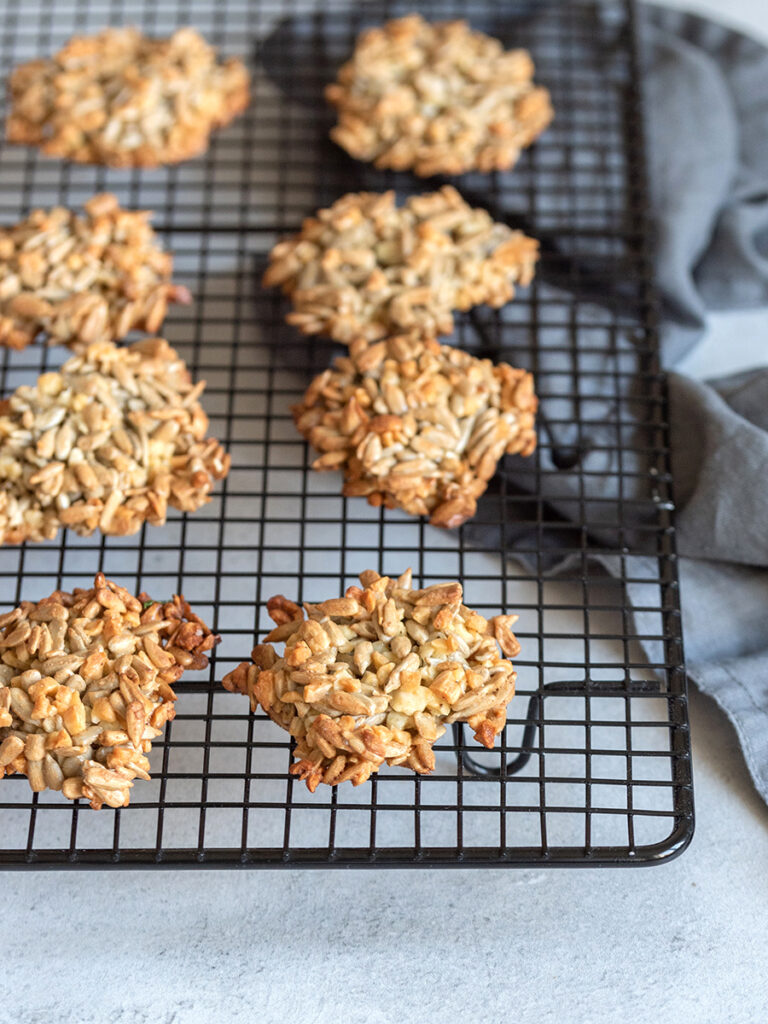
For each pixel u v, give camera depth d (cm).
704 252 39
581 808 29
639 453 35
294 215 42
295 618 30
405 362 33
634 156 38
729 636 34
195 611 35
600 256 37
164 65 37
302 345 35
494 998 30
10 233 35
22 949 31
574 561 33
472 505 32
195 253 36
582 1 41
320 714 28
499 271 35
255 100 43
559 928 31
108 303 34
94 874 32
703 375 39
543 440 35
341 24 42
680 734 30
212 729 33
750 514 33
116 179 42
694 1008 30
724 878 32
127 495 31
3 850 29
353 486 32
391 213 35
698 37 42
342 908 31
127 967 31
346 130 37
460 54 38
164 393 32
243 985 31
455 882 32
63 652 29
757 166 40
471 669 29
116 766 28
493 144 37
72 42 38
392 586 30
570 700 34
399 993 30
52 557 36
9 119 37
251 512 37
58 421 32
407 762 29
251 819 32
